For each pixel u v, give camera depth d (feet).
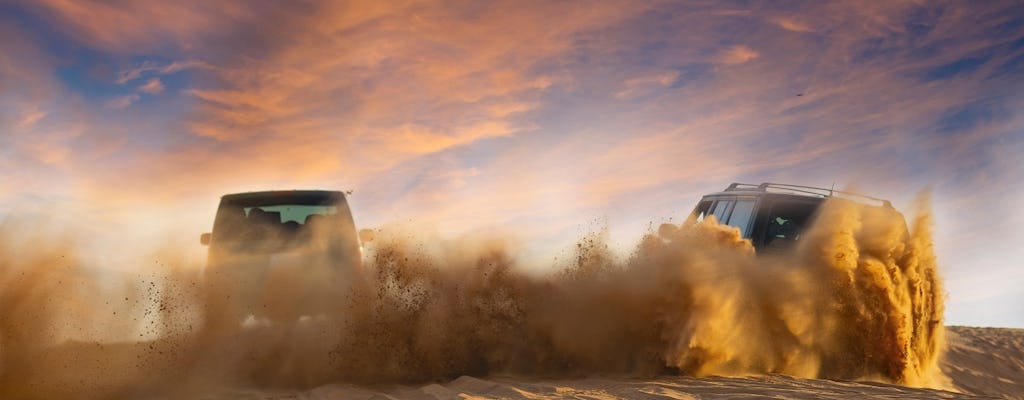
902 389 23.80
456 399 21.63
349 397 23.49
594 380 26.05
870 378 30.91
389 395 23.52
